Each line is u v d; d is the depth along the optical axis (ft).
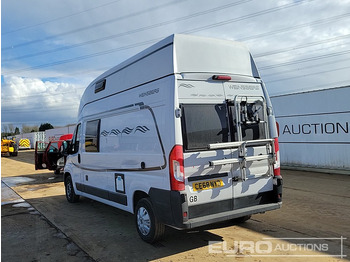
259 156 14.02
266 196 14.64
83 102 22.49
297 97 37.40
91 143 20.42
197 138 12.67
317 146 35.63
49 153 42.39
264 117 14.80
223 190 13.15
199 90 13.14
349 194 23.08
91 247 14.40
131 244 14.53
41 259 13.23
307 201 21.39
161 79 13.34
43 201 26.14
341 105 33.12
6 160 84.38
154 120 13.55
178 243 14.29
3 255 13.79
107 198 18.24
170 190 12.31
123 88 16.52
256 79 15.17
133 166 15.10
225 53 14.43
